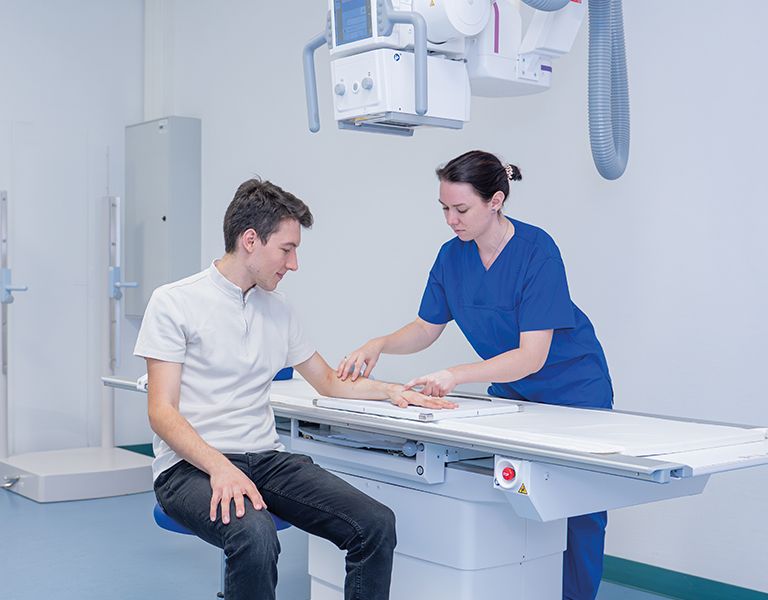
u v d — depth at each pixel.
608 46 2.65
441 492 2.20
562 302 2.39
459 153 3.72
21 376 5.07
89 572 3.38
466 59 2.37
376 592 1.97
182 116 5.29
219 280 2.14
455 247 2.60
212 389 2.14
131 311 5.35
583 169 3.29
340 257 4.31
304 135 4.50
